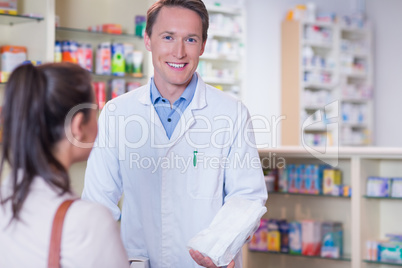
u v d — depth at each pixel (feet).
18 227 4.22
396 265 12.47
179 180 7.28
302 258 14.05
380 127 31.19
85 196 7.48
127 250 7.46
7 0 13.20
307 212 14.14
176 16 6.91
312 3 27.96
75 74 4.40
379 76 31.24
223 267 7.06
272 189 14.29
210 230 6.33
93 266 4.16
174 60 6.98
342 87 28.81
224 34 23.36
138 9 15.03
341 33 30.45
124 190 7.47
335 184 13.43
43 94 4.24
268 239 14.16
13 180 4.25
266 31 26.91
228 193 7.51
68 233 4.12
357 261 12.78
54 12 13.48
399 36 30.58
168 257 7.30
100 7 15.53
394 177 13.19
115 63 14.74
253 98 26.32
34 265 4.15
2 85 13.28
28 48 13.74
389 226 13.15
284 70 27.30
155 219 7.32
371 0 31.42
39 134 4.25
